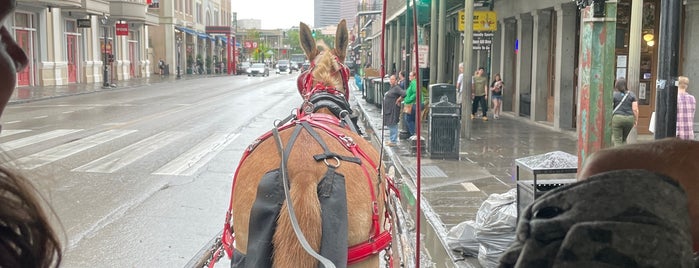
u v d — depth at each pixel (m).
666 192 1.15
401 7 26.27
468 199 9.55
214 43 94.75
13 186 1.15
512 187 10.38
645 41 16.02
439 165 12.59
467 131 16.56
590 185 1.18
